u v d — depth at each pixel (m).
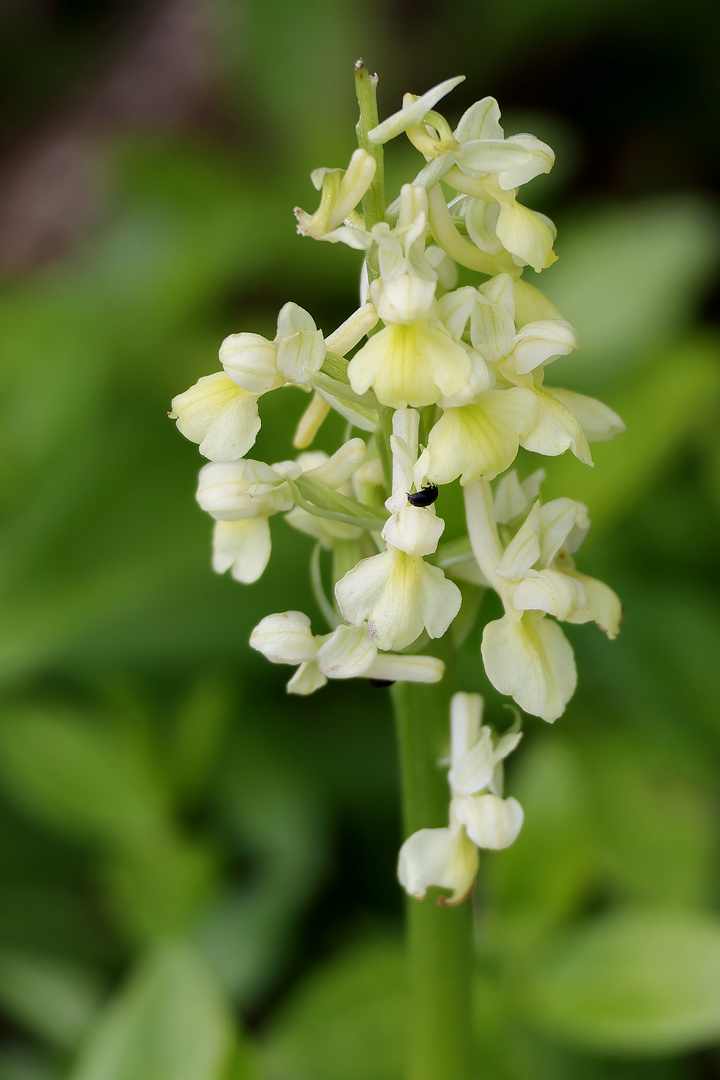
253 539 0.35
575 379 0.55
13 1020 0.47
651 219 0.59
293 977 0.46
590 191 0.89
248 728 0.49
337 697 0.50
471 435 0.33
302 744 0.49
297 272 0.62
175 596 0.45
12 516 0.45
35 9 1.05
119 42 1.00
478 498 0.34
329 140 0.66
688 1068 0.43
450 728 0.35
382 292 0.33
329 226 0.33
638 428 0.48
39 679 0.51
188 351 0.55
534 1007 0.40
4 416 0.51
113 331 0.54
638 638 0.48
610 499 0.47
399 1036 0.41
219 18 0.88
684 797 0.45
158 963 0.39
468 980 0.37
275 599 0.45
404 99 0.33
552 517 0.34
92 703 0.52
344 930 0.47
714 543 0.52
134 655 0.46
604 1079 0.43
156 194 0.68
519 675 0.34
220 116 0.87
